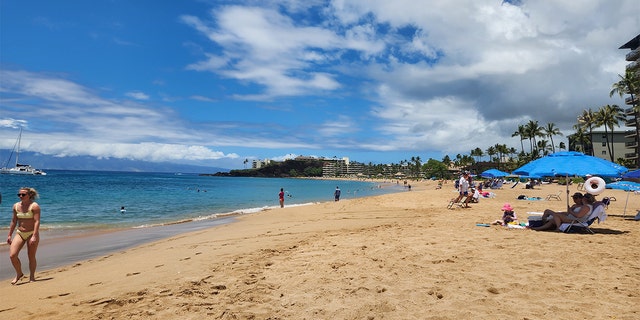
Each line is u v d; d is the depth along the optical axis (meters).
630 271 5.66
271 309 4.30
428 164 161.88
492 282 5.14
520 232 9.80
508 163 114.44
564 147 106.19
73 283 6.09
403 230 10.55
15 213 6.46
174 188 64.50
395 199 28.95
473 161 157.50
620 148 91.94
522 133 96.81
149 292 5.12
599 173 9.54
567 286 4.90
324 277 5.60
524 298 4.46
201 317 4.09
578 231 9.74
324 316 4.04
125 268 7.14
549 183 58.19
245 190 66.19
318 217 17.33
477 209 17.95
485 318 3.84
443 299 4.47
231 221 17.69
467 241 8.41
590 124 75.81
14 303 5.02
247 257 7.50
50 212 23.38
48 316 4.36
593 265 6.06
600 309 4.04
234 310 4.27
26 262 8.95
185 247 9.74
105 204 29.84
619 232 9.81
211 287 5.27
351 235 9.97
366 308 4.23
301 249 8.11
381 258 6.78
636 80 58.50
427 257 6.79
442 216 14.87
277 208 25.75
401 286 5.03
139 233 14.12
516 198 26.84
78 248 10.95
